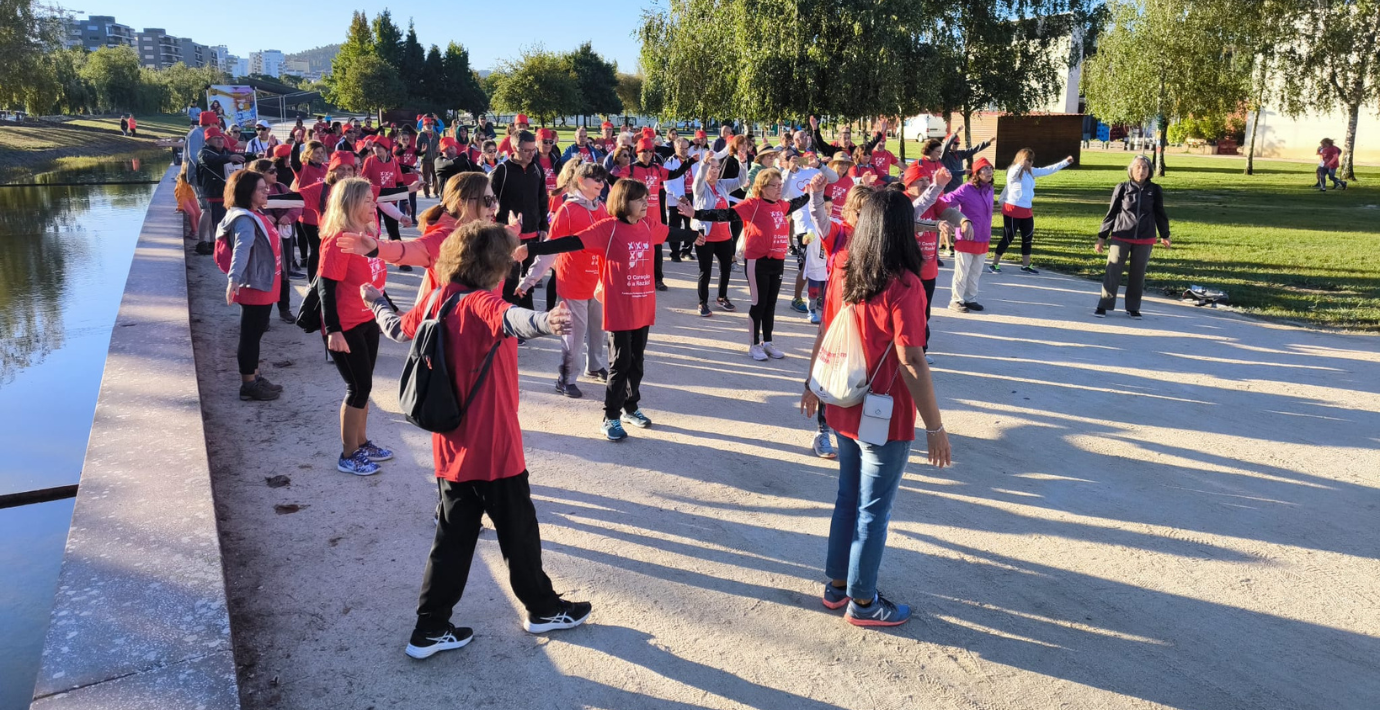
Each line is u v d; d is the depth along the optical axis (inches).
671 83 1027.3
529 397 274.7
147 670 115.9
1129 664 140.9
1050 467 223.6
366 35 3794.3
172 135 2571.4
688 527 187.2
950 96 1102.4
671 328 371.9
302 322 201.3
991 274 509.4
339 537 176.9
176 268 399.9
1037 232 698.2
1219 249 588.1
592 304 288.7
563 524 186.7
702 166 384.8
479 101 3929.6
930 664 140.0
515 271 323.6
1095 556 176.9
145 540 148.3
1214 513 197.0
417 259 168.6
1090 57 1403.8
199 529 153.0
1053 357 328.2
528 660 138.9
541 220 386.6
